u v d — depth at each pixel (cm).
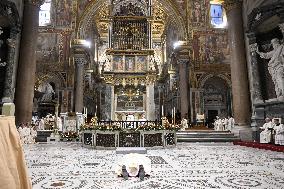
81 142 1334
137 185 428
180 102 2525
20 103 1316
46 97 2258
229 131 1600
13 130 169
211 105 2616
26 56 1361
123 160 516
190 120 2409
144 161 519
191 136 1500
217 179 474
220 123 1911
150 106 2869
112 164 669
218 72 2509
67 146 1279
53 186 422
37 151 1006
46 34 2439
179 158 791
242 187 411
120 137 1163
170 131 1215
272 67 1247
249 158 783
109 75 2906
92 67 2870
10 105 185
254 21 1334
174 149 1116
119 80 2925
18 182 157
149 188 408
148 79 2914
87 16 2500
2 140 154
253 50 1366
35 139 1528
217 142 1417
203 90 2470
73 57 2402
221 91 2647
